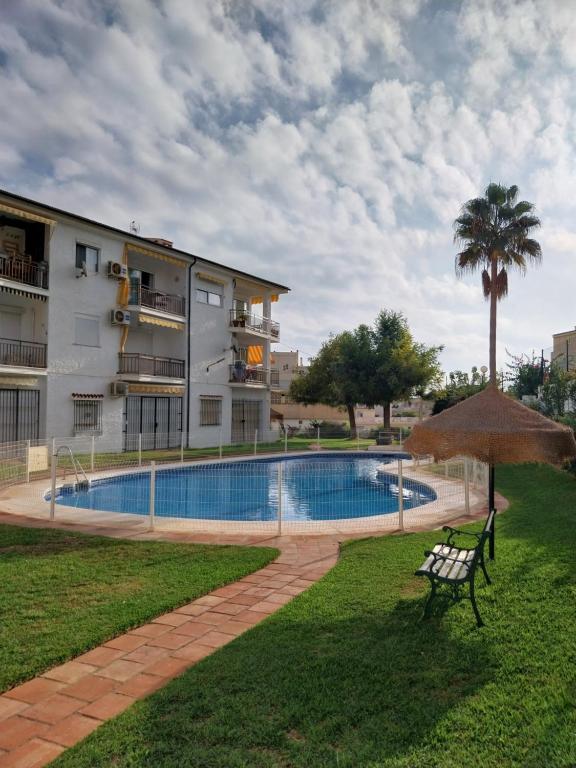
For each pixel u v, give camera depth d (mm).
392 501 15211
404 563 7582
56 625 5418
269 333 36719
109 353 26125
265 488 17344
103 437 25750
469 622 5344
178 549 8648
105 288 25875
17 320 23516
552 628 5109
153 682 4340
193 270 30766
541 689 4023
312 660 4562
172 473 19375
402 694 3984
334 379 41875
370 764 3199
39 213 22797
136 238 26766
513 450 6391
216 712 3771
